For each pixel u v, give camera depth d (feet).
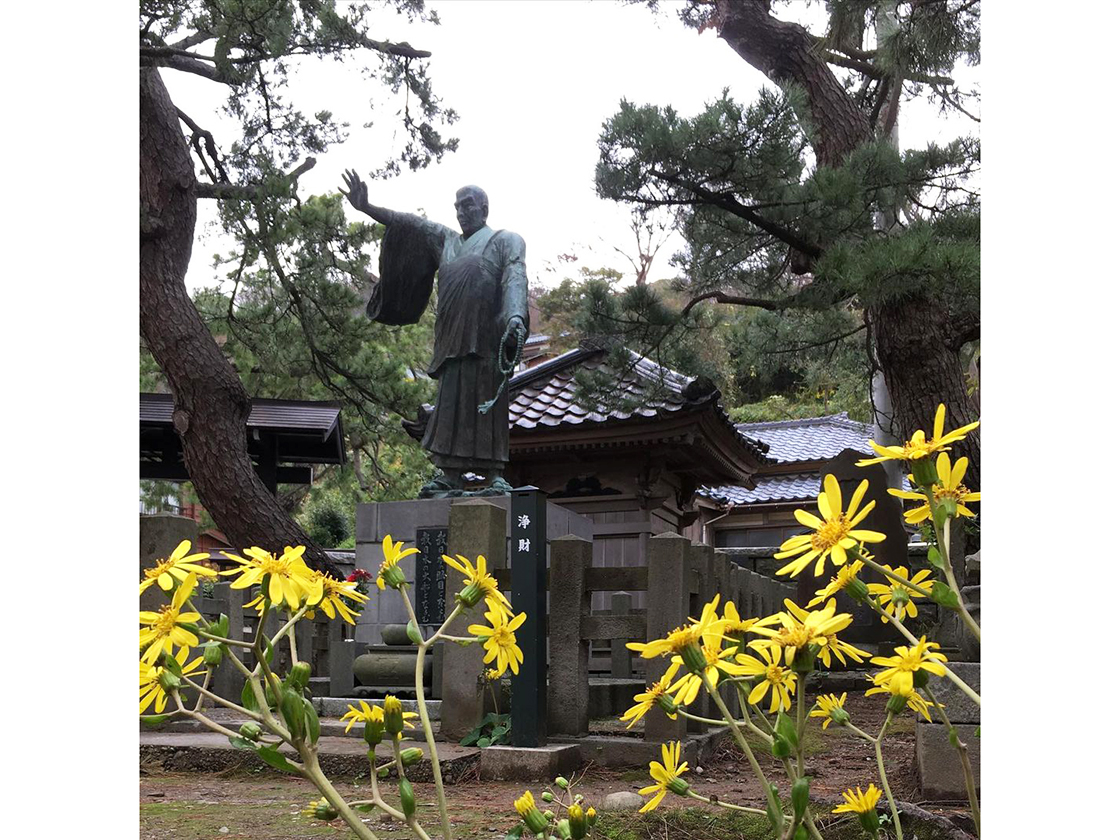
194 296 50.75
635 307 32.68
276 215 39.47
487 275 25.85
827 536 3.71
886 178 28.78
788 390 89.35
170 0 36.32
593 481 35.81
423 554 22.21
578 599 17.06
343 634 24.67
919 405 32.04
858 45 33.99
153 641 3.72
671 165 29.45
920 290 25.31
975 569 13.73
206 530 63.36
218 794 14.08
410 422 39.09
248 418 43.11
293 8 37.19
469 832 11.50
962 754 3.94
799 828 3.54
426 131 40.88
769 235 34.01
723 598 20.20
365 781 15.26
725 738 18.30
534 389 37.37
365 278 45.50
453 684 17.20
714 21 36.32
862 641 30.66
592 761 16.61
